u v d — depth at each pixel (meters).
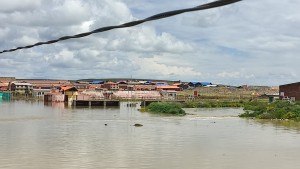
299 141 35.31
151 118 63.75
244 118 63.78
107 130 44.09
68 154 27.64
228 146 32.09
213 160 25.98
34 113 74.00
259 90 195.75
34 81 194.12
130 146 31.62
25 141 34.16
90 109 91.69
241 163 25.17
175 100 109.19
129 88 168.88
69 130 43.84
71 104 111.25
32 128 45.81
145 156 27.08
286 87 102.75
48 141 34.28
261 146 32.16
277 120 59.25
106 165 23.95
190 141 34.91
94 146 31.50
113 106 107.31
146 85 184.62
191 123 54.06
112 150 29.50
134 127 47.75
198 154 28.11
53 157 26.41
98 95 122.19
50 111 81.25
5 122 53.81
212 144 33.09
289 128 47.09
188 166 23.98
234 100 116.12
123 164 24.34
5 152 28.17
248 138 37.34
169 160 25.75
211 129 45.84
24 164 24.06
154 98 115.44
